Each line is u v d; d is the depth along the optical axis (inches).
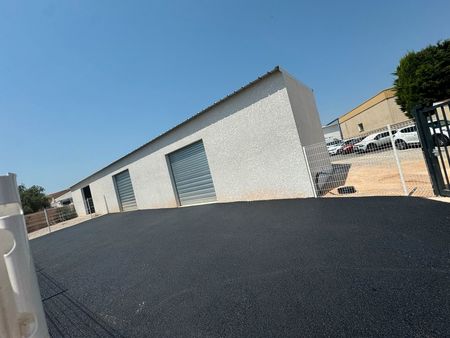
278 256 127.3
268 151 277.9
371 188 232.2
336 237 135.3
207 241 180.7
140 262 168.4
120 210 587.5
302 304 85.2
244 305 92.0
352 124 1123.9
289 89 267.6
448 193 160.7
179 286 119.0
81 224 535.8
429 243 108.2
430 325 66.1
